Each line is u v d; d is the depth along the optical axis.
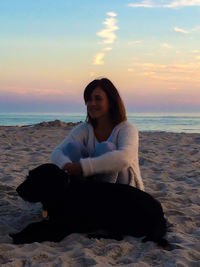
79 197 3.80
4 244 3.55
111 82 4.30
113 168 3.95
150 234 3.75
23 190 3.70
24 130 17.05
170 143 12.60
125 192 3.85
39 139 13.47
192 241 3.85
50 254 3.37
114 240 3.76
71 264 3.19
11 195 5.49
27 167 7.85
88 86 4.29
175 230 4.13
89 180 3.97
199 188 6.16
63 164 3.97
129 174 4.21
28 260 3.20
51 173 3.70
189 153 10.19
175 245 3.65
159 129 36.19
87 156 4.34
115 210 3.79
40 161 8.70
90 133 4.39
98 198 3.81
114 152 3.95
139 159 8.84
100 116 4.33
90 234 3.88
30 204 5.01
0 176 6.79
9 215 4.55
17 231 4.03
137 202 3.80
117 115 4.29
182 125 47.06
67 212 3.79
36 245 3.55
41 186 3.67
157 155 9.69
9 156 9.20
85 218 3.85
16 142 12.34
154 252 3.44
